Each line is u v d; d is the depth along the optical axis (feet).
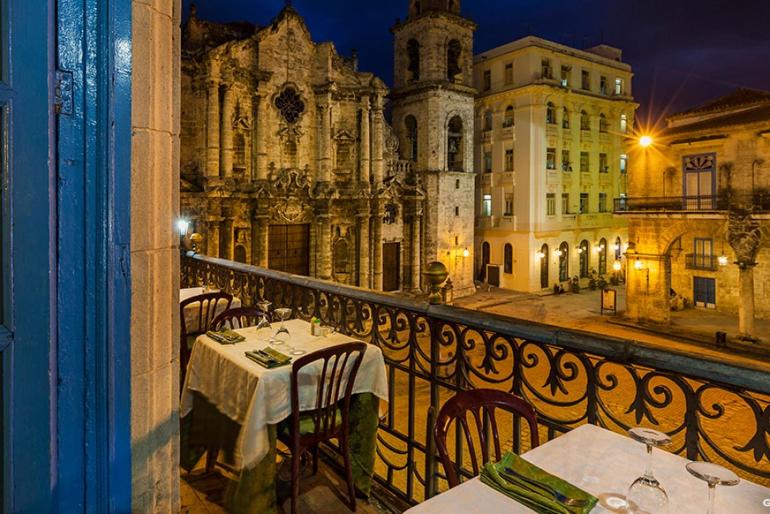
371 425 15.72
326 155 104.17
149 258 8.63
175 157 9.29
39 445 6.76
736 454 39.75
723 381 8.53
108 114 7.54
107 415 7.60
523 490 7.09
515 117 127.34
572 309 108.99
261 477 13.30
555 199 129.70
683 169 89.04
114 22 7.63
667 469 7.88
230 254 91.50
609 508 6.79
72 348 7.25
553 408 44.65
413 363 14.78
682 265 103.50
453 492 7.23
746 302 78.28
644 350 9.59
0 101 6.25
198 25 96.78
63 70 7.04
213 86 88.02
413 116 120.16
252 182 96.89
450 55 121.70
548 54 127.03
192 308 24.91
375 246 110.73
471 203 123.65
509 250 130.62
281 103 100.12
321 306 19.67
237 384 14.21
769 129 78.89
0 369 6.40
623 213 92.73
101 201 7.47
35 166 6.63
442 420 9.04
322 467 16.65
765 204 79.82
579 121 134.41
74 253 7.24
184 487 15.29
